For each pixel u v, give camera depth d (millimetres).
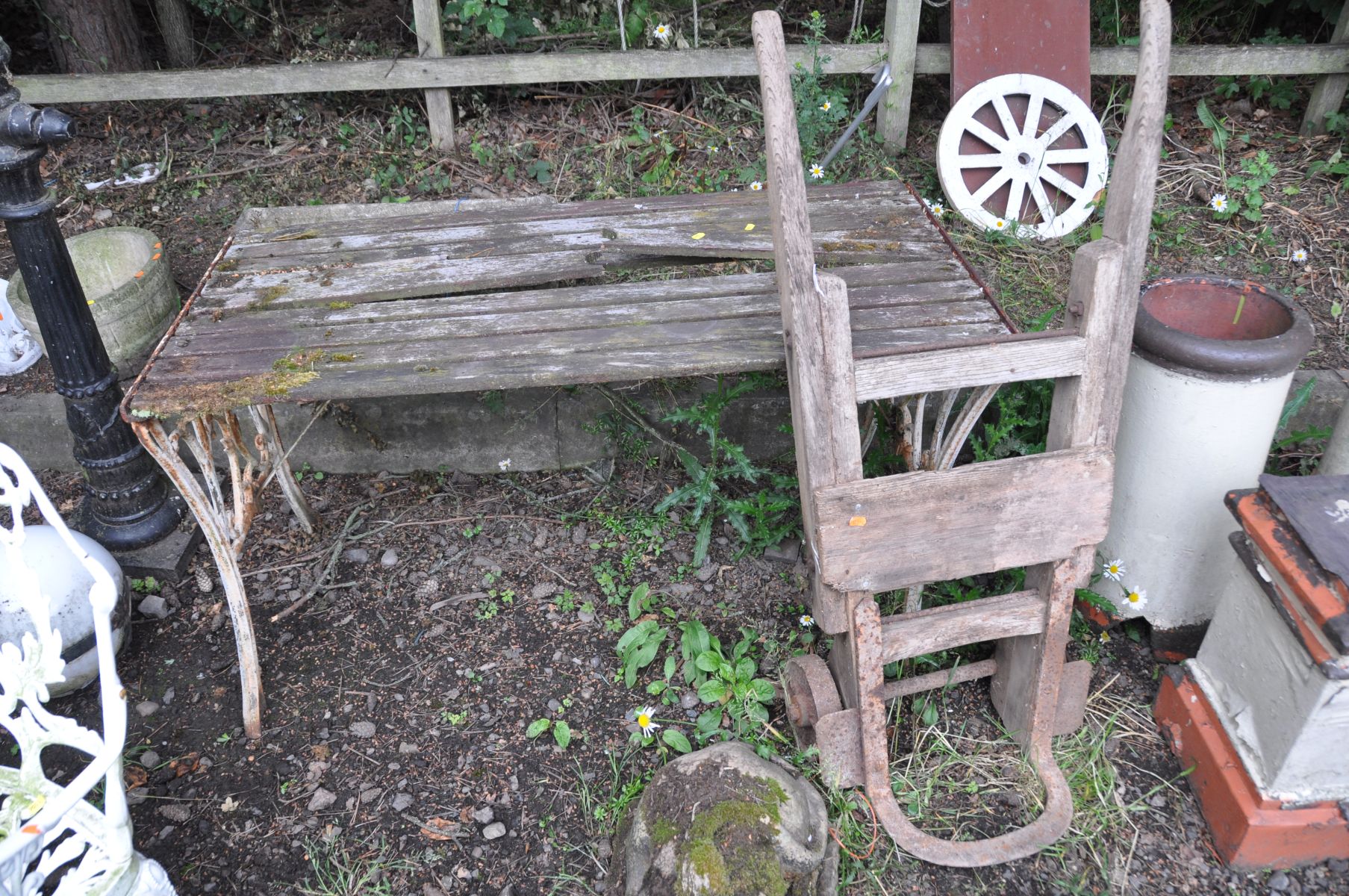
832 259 2422
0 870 1439
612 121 4102
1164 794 2234
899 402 2570
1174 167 3879
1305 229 3588
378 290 2328
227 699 2508
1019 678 2248
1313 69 3812
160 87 3688
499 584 2812
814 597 2113
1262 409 2146
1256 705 2018
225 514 2217
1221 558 2346
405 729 2412
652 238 2475
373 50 4285
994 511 1944
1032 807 2201
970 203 3535
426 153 3967
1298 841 2029
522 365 2027
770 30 1649
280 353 2102
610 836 2174
